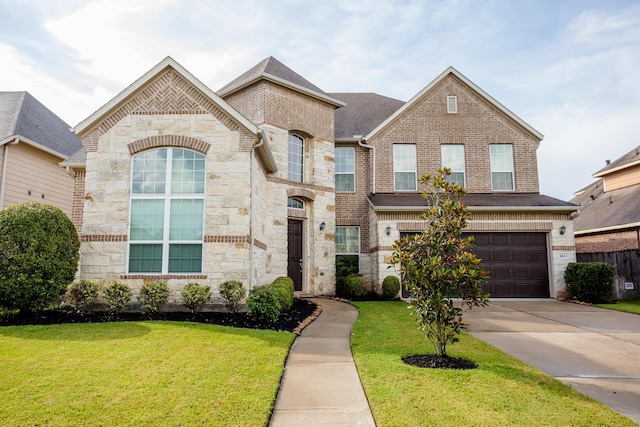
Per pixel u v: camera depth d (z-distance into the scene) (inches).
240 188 427.2
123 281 412.8
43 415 171.3
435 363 250.1
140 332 311.6
